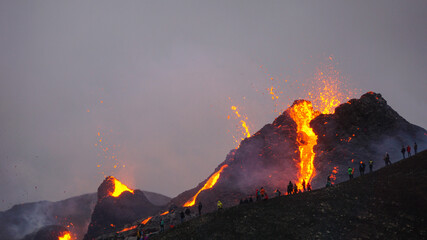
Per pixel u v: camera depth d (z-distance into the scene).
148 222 103.44
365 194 63.91
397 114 123.31
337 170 108.31
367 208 60.16
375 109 122.25
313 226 57.94
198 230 62.38
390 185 64.19
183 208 116.38
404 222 55.25
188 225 65.88
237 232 59.22
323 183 105.75
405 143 109.19
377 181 67.12
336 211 60.78
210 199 125.00
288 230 57.66
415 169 66.69
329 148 122.00
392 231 54.00
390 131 116.50
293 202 65.88
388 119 120.00
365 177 70.50
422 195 58.91
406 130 115.06
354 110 124.38
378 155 108.12
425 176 63.06
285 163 128.00
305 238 55.31
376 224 56.03
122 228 118.62
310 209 62.53
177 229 65.81
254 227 59.84
